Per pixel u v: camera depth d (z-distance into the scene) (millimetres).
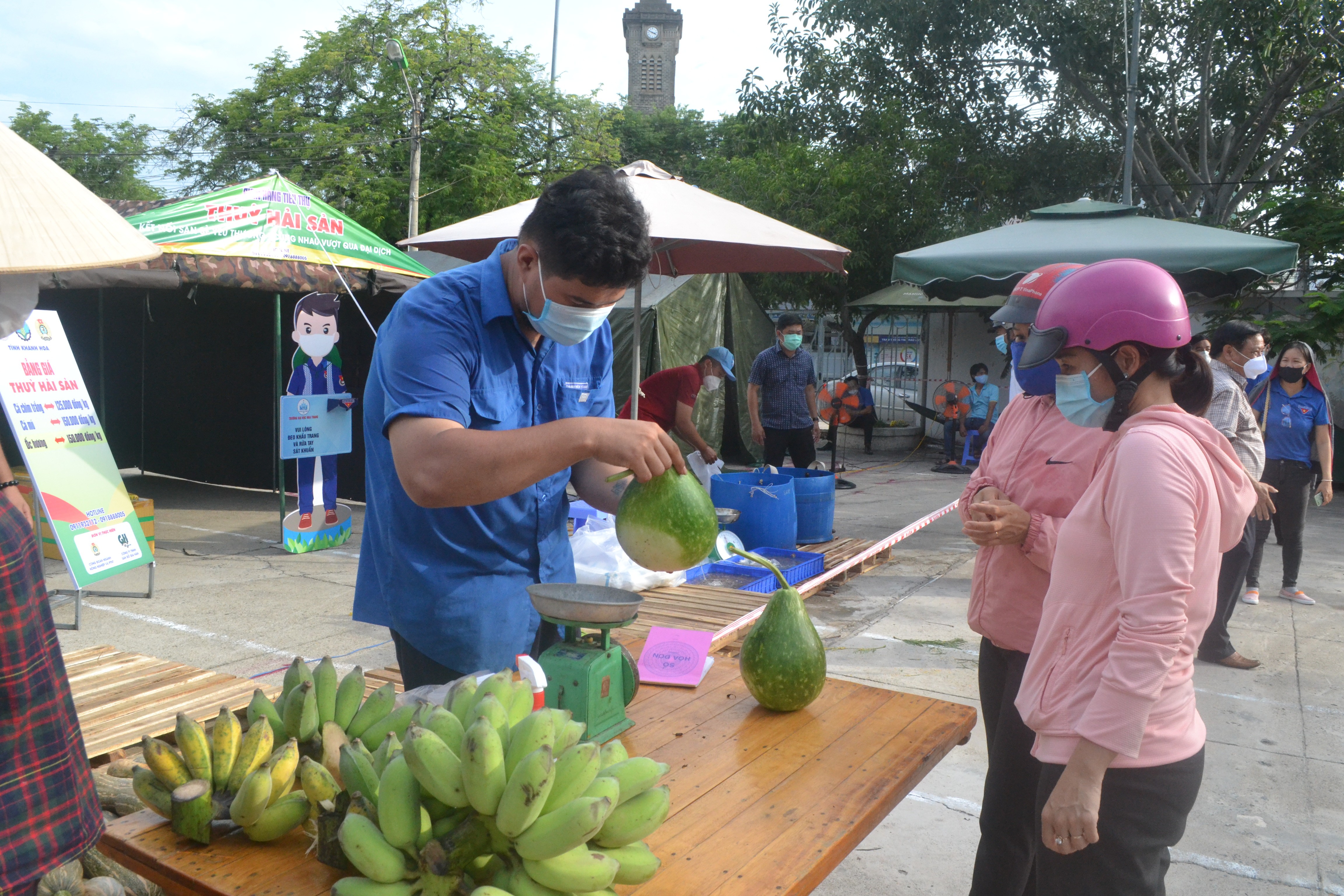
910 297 14250
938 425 16266
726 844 1483
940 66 15680
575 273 1710
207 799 1403
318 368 7570
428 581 1980
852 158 15234
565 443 1671
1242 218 15148
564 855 1178
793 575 5910
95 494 5656
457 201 21875
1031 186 15320
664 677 2244
